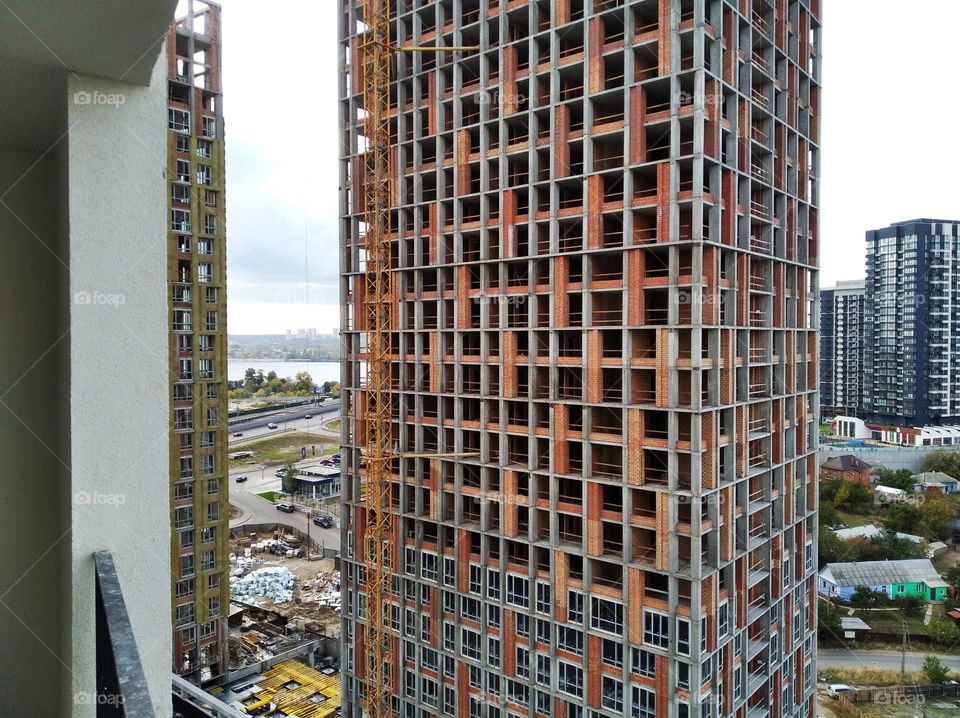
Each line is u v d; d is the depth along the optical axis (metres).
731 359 42.31
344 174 61.56
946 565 103.81
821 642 90.75
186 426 77.75
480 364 50.75
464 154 51.53
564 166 45.47
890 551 103.88
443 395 53.50
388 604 57.72
